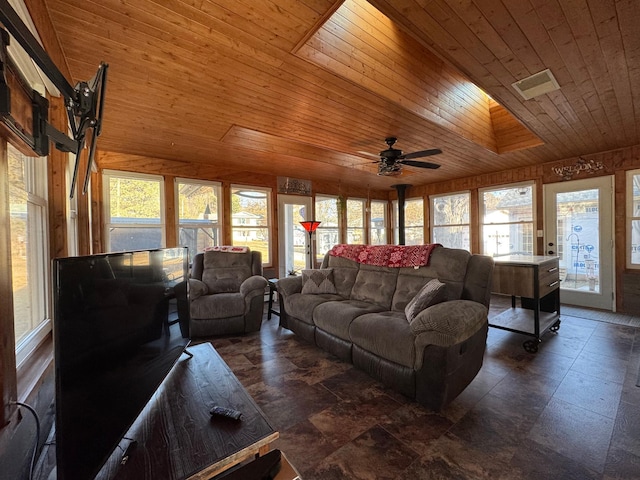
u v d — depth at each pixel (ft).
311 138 12.07
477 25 5.73
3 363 2.88
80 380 2.44
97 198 12.98
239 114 9.82
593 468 4.67
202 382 4.39
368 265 10.86
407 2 5.18
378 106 9.27
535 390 7.00
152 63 7.00
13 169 4.31
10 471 2.59
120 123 10.27
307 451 5.13
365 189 23.49
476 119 12.62
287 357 9.08
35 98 3.28
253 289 11.16
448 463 4.82
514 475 4.56
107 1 5.23
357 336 7.68
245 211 17.79
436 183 21.53
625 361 8.43
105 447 2.68
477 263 8.21
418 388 6.37
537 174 16.44
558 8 5.31
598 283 14.44
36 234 5.29
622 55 6.63
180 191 15.38
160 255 4.25
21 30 2.15
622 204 13.69
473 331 6.46
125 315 3.22
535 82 7.75
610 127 10.93
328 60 7.32
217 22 5.87
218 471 2.89
